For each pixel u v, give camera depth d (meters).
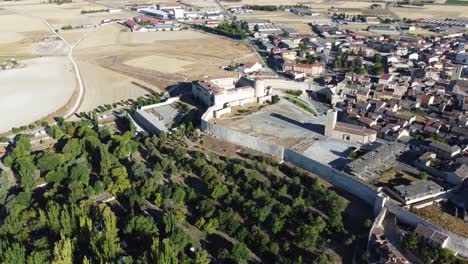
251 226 171.50
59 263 141.88
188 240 157.50
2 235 158.50
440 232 158.62
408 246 157.12
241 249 151.75
